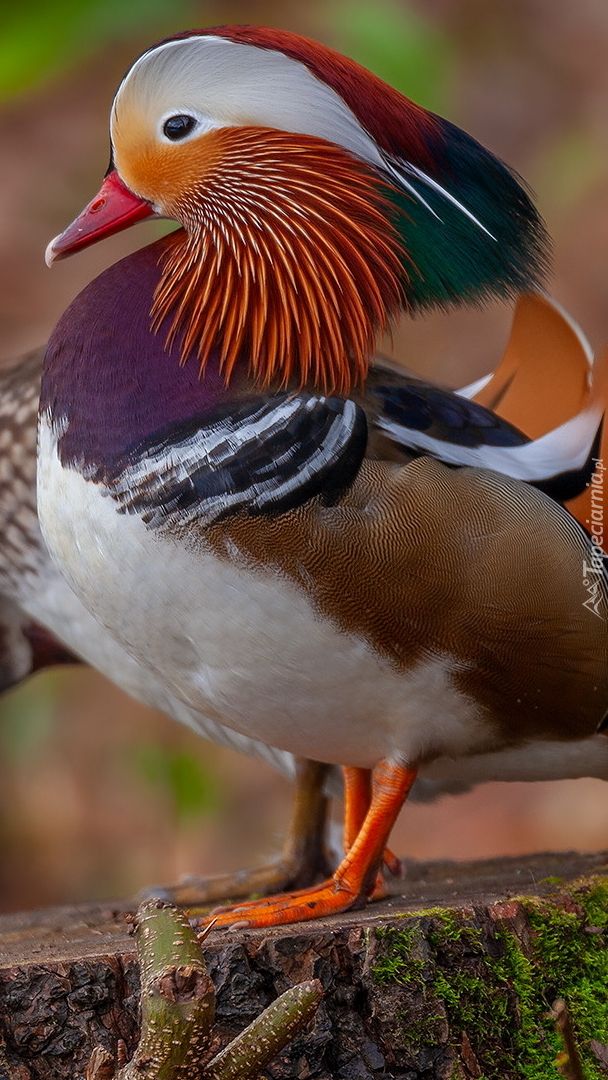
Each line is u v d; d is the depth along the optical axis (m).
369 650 4.78
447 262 4.81
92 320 4.79
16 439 4.96
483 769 4.84
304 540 4.77
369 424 4.79
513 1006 4.78
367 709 4.79
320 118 4.79
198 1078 4.70
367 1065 4.76
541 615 4.79
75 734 6.34
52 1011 4.76
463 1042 4.77
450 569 4.78
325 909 4.80
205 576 4.77
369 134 4.80
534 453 4.82
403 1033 4.77
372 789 4.90
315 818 4.95
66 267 7.38
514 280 4.82
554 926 4.79
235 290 4.79
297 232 4.79
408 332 7.14
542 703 4.81
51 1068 4.76
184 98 4.79
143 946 4.70
